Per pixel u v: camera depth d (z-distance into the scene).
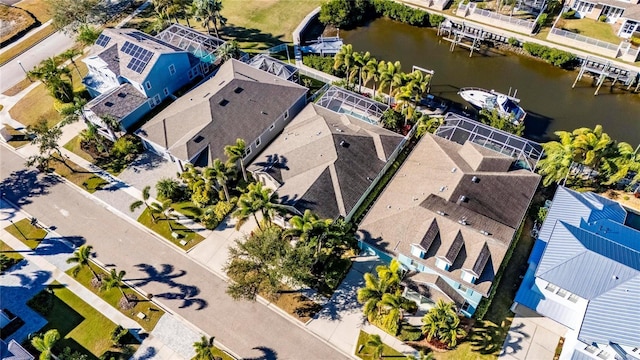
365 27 93.88
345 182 56.84
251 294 48.12
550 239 48.28
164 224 58.22
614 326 41.41
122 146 66.00
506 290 50.50
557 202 54.28
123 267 54.38
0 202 62.25
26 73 78.06
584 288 44.09
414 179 55.78
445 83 79.31
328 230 48.97
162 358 46.59
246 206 50.03
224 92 66.69
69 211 60.72
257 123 65.81
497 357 45.47
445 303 44.47
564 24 86.94
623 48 77.62
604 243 47.16
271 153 61.88
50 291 52.19
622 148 57.28
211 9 82.31
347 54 71.06
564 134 58.31
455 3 94.69
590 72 78.38
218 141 62.78
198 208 59.66
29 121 73.88
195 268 53.84
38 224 59.41
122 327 48.94
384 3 93.31
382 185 60.66
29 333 48.78
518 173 56.69
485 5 92.25
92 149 68.31
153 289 52.12
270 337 47.81
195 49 78.88
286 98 69.62
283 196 55.91
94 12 90.44
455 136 62.44
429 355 40.66
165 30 83.12
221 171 55.69
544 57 81.50
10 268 54.78
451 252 46.78
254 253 48.09
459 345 46.22
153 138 64.38
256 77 71.12
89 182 64.00
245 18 94.69
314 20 94.50
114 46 74.12
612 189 60.19
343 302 50.19
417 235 48.47
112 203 61.22
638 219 56.75
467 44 87.44
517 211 53.22
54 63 74.56
